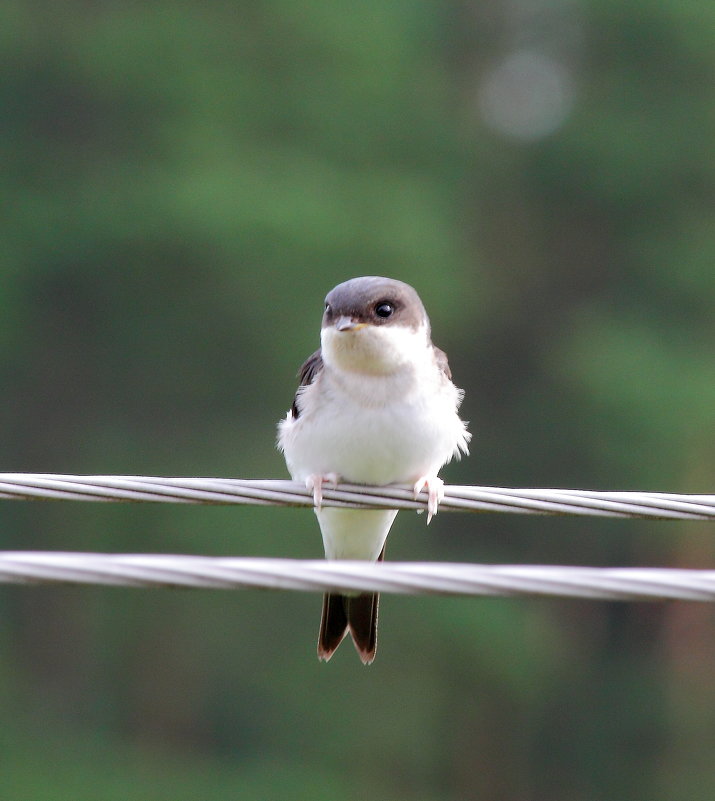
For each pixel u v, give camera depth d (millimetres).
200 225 22641
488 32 32531
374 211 24438
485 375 28750
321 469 7402
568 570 4566
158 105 25672
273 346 23547
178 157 24734
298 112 25938
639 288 28672
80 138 25938
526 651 22734
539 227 30281
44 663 23250
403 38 27953
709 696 24891
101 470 24391
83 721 22750
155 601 22766
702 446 24203
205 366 24406
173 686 22594
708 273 27844
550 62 32250
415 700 21828
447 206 27406
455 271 25625
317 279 23281
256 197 23031
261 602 22422
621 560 25875
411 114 28078
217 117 25375
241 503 6125
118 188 24422
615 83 30406
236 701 22125
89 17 26328
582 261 29812
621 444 24375
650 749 24734
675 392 23953
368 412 7242
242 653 22297
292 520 21141
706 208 29422
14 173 25344
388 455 7285
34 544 22516
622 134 29469
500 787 23109
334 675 21875
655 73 30438
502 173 30469
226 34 26359
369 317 7262
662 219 29672
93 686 22984
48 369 24859
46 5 26375
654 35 30141
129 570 4512
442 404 7379
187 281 23766
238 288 23266
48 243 24219
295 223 22781
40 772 21547
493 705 22969
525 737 23734
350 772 21391
